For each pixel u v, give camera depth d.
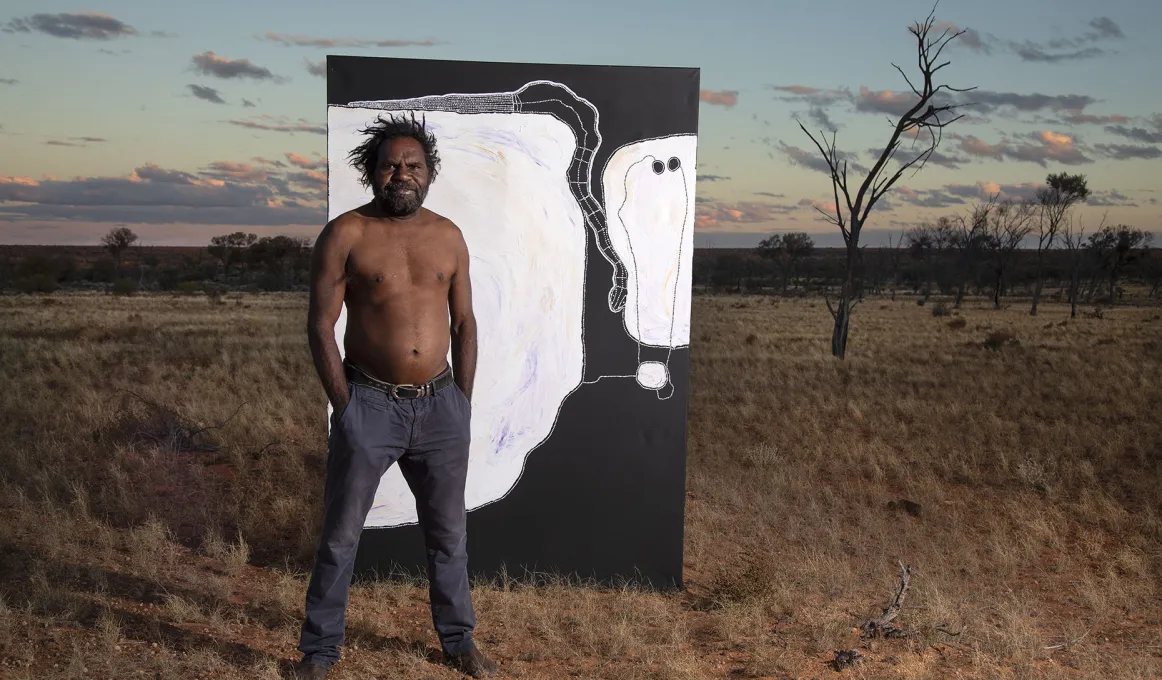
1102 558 5.75
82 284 71.56
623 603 4.44
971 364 19.08
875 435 10.18
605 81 4.57
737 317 40.88
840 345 21.03
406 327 3.26
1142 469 8.53
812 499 6.91
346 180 4.39
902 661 3.83
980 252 65.56
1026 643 4.07
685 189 4.67
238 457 7.43
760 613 4.36
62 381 12.36
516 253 4.60
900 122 21.22
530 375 4.66
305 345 18.78
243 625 3.89
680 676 3.51
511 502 4.71
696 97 4.63
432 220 3.39
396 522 4.63
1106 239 65.56
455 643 3.52
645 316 4.71
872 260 89.50
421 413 3.29
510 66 4.50
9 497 5.79
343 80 4.37
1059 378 15.91
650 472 4.78
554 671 3.59
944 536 6.06
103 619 3.71
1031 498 7.36
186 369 14.56
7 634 3.48
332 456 3.27
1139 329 33.03
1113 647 4.15
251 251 88.00
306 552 5.07
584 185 4.61
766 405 12.32
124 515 5.66
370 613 4.16
